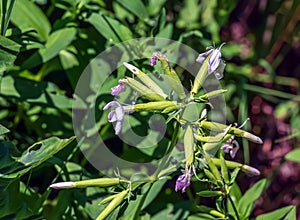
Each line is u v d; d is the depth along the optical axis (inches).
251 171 20.6
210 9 27.4
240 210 22.2
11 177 20.0
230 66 27.5
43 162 21.4
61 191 22.0
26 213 21.0
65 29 23.2
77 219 22.0
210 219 22.3
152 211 23.7
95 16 23.0
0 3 21.3
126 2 23.3
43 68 24.2
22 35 22.5
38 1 24.3
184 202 23.3
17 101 22.7
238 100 27.4
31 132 24.2
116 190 20.1
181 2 27.3
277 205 28.1
